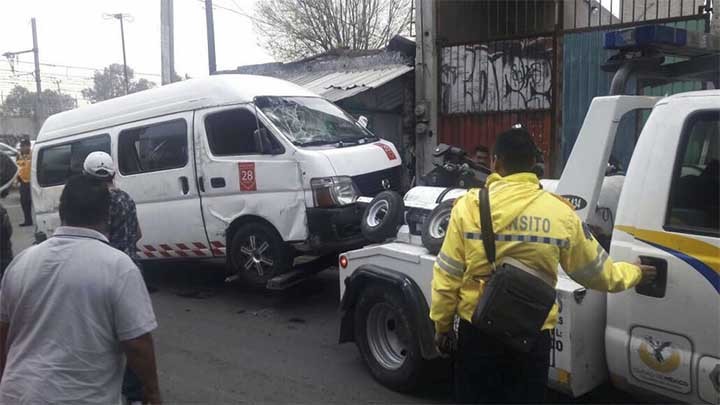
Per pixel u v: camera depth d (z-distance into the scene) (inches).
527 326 108.5
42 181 344.8
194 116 278.5
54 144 338.0
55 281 100.2
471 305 114.3
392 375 182.2
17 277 102.6
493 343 113.7
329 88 471.2
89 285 99.7
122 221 177.6
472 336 115.2
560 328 140.4
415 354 173.5
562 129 424.5
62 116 343.0
